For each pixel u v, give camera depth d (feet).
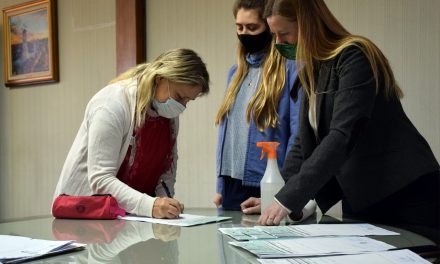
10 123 12.49
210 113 9.20
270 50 5.77
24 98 12.18
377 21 7.42
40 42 11.63
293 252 2.77
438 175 3.99
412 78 7.16
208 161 9.26
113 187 4.67
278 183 4.31
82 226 4.08
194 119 9.41
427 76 7.04
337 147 3.68
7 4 12.41
